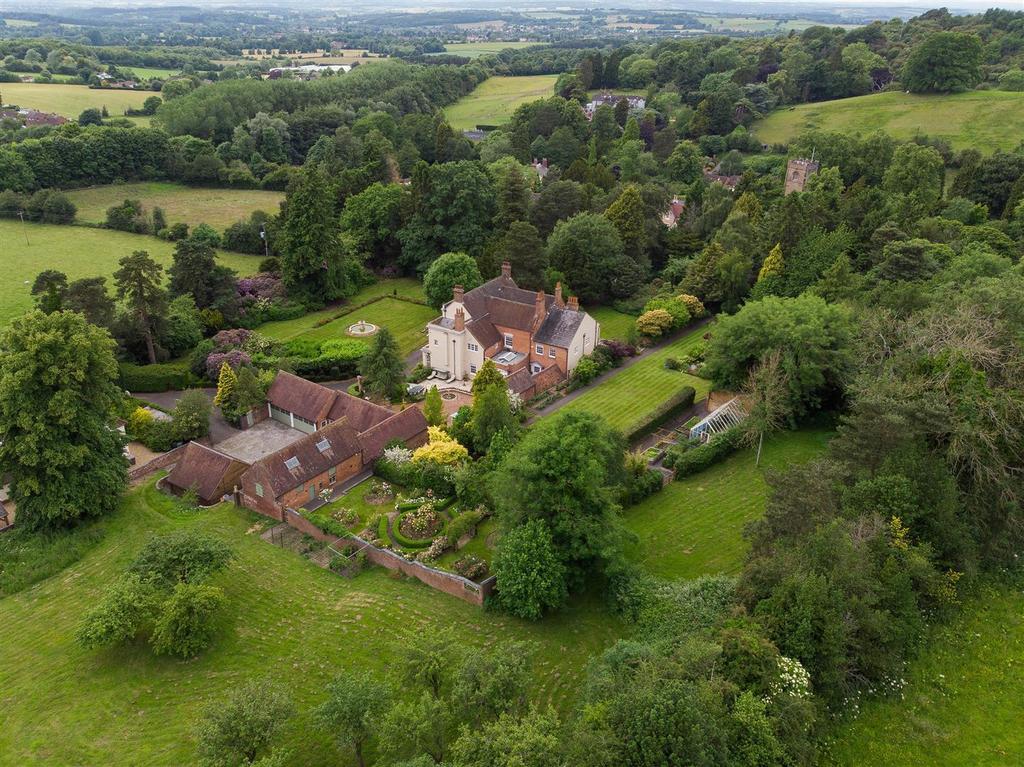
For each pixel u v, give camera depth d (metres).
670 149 144.75
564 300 90.06
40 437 46.91
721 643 28.91
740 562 43.25
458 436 56.66
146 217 120.19
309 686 35.62
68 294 70.75
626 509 49.28
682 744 23.30
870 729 29.98
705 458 54.00
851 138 121.50
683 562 43.66
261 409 66.19
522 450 40.19
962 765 28.69
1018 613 36.38
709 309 88.31
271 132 148.75
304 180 93.50
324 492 51.75
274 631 39.31
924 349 47.78
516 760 24.78
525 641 34.19
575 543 38.16
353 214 104.31
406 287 100.88
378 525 48.03
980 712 31.03
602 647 36.88
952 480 36.88
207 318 81.81
